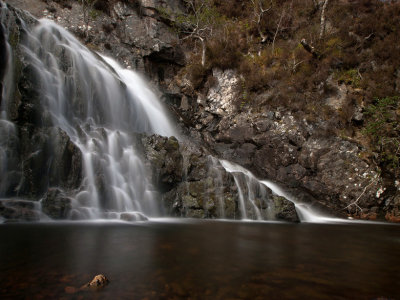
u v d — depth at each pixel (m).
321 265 4.10
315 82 17.56
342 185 14.36
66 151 8.00
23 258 3.78
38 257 3.86
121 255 4.14
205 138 17.78
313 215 13.27
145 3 20.61
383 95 16.23
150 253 4.32
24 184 7.48
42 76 9.62
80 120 10.93
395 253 5.22
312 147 15.14
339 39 19.53
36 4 16.86
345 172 14.51
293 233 7.36
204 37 21.16
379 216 14.01
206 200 10.26
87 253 4.16
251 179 11.29
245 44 21.27
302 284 3.24
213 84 18.80
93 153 8.73
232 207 10.30
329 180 14.56
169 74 20.14
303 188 14.80
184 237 5.79
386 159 14.65
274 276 3.49
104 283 3.01
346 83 17.31
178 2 22.55
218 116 18.03
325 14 22.05
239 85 18.34
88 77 11.85
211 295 2.81
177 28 21.38
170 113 17.23
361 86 17.00
